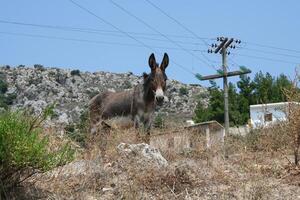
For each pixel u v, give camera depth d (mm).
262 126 9031
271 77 32656
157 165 7340
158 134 9156
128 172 7102
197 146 8727
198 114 35062
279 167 7641
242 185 6867
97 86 82438
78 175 7008
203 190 6742
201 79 25047
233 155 8445
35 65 86188
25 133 6145
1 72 81375
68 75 83188
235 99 34406
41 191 6508
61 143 6891
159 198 6520
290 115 7824
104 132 9430
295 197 6547
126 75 90562
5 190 6172
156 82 9516
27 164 6047
